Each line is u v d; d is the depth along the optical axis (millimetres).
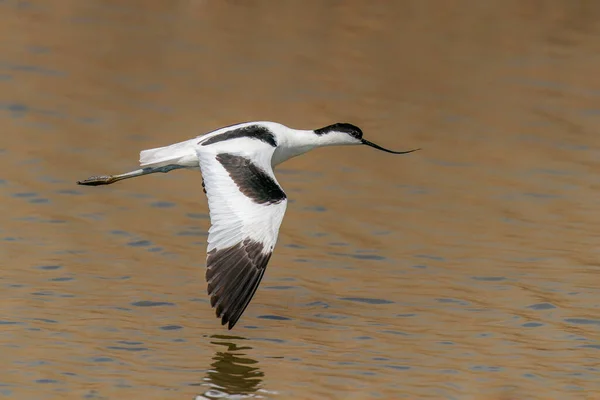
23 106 18938
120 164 17047
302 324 12289
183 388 10547
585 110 20656
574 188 17266
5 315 12008
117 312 12320
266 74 21219
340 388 10688
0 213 14992
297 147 12180
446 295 13273
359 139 12750
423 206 16312
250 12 24938
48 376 10648
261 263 9742
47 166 16734
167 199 16094
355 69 21844
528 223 15797
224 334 11898
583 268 14227
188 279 13406
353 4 25688
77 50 21766
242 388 10602
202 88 20297
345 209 16031
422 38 23734
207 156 10594
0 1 24141
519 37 24047
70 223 14898
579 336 12164
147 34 23016
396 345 11812
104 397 10266
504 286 13602
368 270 13984
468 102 20656
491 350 11758
